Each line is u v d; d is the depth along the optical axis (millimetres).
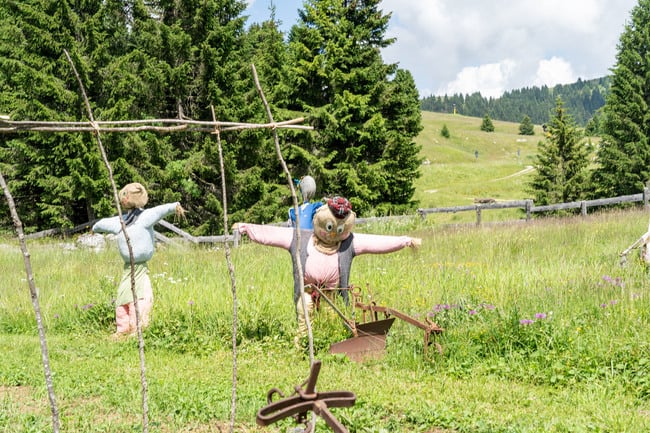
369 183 28844
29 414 5461
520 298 9367
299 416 3189
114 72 23719
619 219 19031
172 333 9352
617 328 7750
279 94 27328
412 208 31547
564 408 5836
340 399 3195
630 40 35188
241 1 26734
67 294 12031
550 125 35406
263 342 8836
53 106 23734
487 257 14000
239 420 5383
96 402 6055
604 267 11891
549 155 35375
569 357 7055
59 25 23141
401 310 9492
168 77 23531
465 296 9695
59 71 23672
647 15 35375
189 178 24750
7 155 24969
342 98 28484
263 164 27891
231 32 24953
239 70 25516
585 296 9273
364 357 7902
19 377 6957
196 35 24859
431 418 5348
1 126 3174
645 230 17016
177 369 7590
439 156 113250
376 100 30531
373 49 29812
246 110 24547
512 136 144625
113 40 26438
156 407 5691
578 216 21641
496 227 19156
